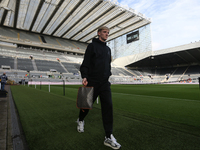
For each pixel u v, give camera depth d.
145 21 38.56
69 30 43.41
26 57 34.16
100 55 1.51
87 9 31.06
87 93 1.40
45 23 37.47
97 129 1.90
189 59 39.66
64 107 3.43
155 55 37.03
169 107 3.60
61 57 42.97
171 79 41.50
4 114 2.74
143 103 4.28
